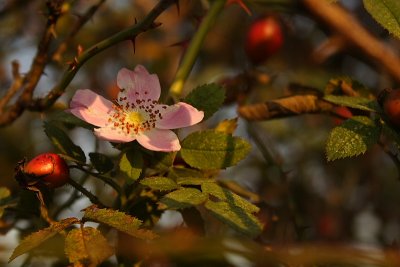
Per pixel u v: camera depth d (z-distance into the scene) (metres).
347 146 0.58
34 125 1.00
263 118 0.65
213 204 0.56
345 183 0.97
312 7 0.69
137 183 0.59
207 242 0.59
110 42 0.61
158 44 1.12
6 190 0.63
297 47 1.01
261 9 0.73
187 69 0.65
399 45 0.76
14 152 0.96
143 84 0.60
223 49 1.10
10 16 1.03
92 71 1.09
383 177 1.01
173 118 0.59
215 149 0.59
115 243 0.60
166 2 0.60
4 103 0.70
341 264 0.57
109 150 0.79
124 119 0.59
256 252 0.60
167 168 0.59
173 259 0.60
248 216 0.55
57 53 0.70
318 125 1.03
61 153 0.59
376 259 0.57
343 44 0.69
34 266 0.63
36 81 0.66
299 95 0.64
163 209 0.59
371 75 0.99
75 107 0.59
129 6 1.12
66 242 0.55
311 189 0.99
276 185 0.76
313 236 0.94
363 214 0.99
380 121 0.59
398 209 1.00
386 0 0.59
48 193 0.60
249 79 0.73
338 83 0.63
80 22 0.71
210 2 0.69
